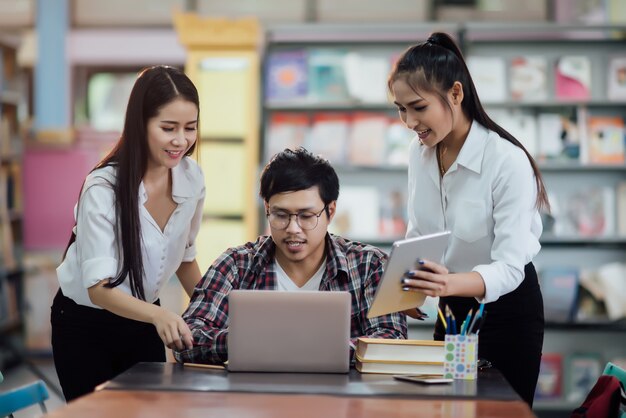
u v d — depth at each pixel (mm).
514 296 3275
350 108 7000
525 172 3156
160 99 2967
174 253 3299
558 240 6777
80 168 8523
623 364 6648
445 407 2367
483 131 3199
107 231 3037
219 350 2896
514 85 6871
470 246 3273
